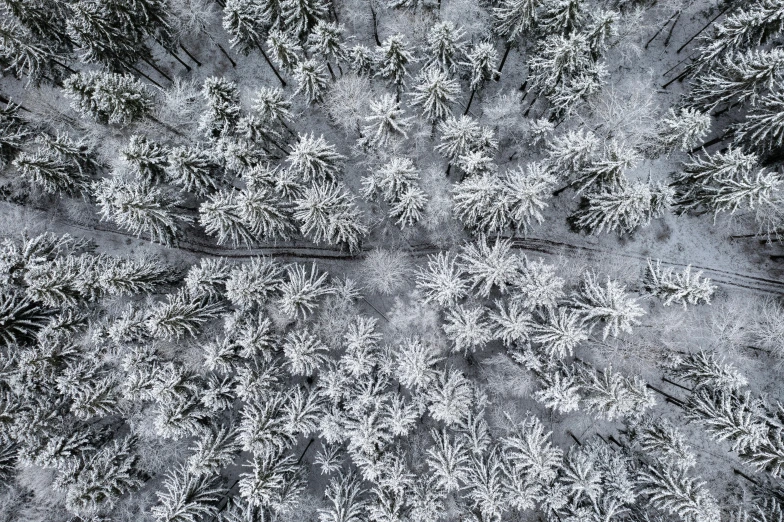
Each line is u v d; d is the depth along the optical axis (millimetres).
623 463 24828
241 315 24500
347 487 25906
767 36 24656
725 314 28891
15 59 26688
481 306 25297
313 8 26156
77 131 29047
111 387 24406
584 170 24141
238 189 28375
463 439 25109
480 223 25562
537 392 24234
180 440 26828
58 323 24656
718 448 28438
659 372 27750
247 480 23578
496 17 28469
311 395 24328
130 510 25953
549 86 25812
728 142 28984
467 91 29469
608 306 22844
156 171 25641
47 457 23766
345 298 27234
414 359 23656
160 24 28031
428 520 23328
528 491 22875
